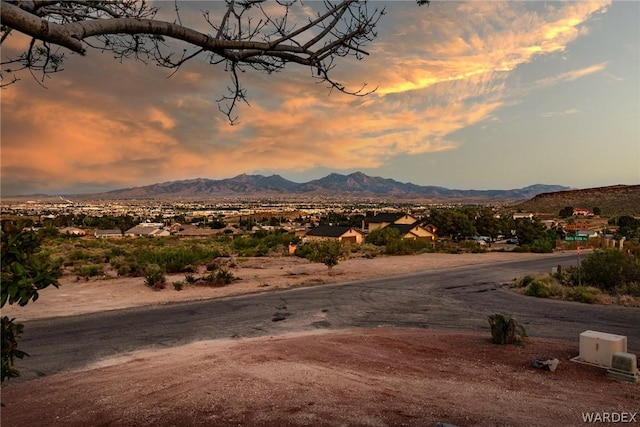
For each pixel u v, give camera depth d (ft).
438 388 25.95
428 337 40.01
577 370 30.01
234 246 172.76
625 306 57.47
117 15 9.05
